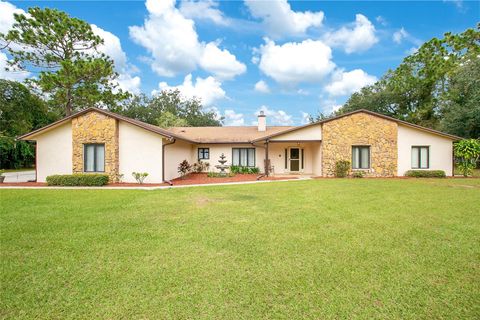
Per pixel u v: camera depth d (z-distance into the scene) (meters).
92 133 14.33
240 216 6.71
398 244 4.70
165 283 3.37
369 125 16.91
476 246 4.60
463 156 16.31
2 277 3.53
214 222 6.16
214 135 21.36
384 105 33.53
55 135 14.95
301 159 20.00
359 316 2.73
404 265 3.87
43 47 20.72
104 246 4.63
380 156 16.86
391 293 3.14
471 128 21.31
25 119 28.16
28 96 27.94
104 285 3.33
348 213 6.95
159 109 47.66
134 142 14.48
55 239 4.99
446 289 3.22
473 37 23.50
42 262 3.99
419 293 3.14
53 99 22.45
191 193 10.49
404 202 8.36
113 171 14.20
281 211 7.24
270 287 3.29
